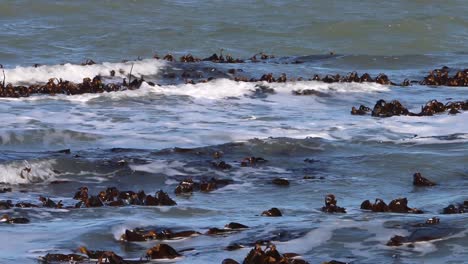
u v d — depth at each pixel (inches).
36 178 1487.5
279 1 4055.1
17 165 1504.7
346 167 1583.4
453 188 1459.2
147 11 3759.8
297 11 3919.8
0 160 1550.2
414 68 2861.7
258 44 3400.6
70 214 1233.4
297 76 2613.2
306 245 1066.1
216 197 1395.2
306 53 3358.8
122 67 2497.5
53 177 1496.1
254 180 1499.8
